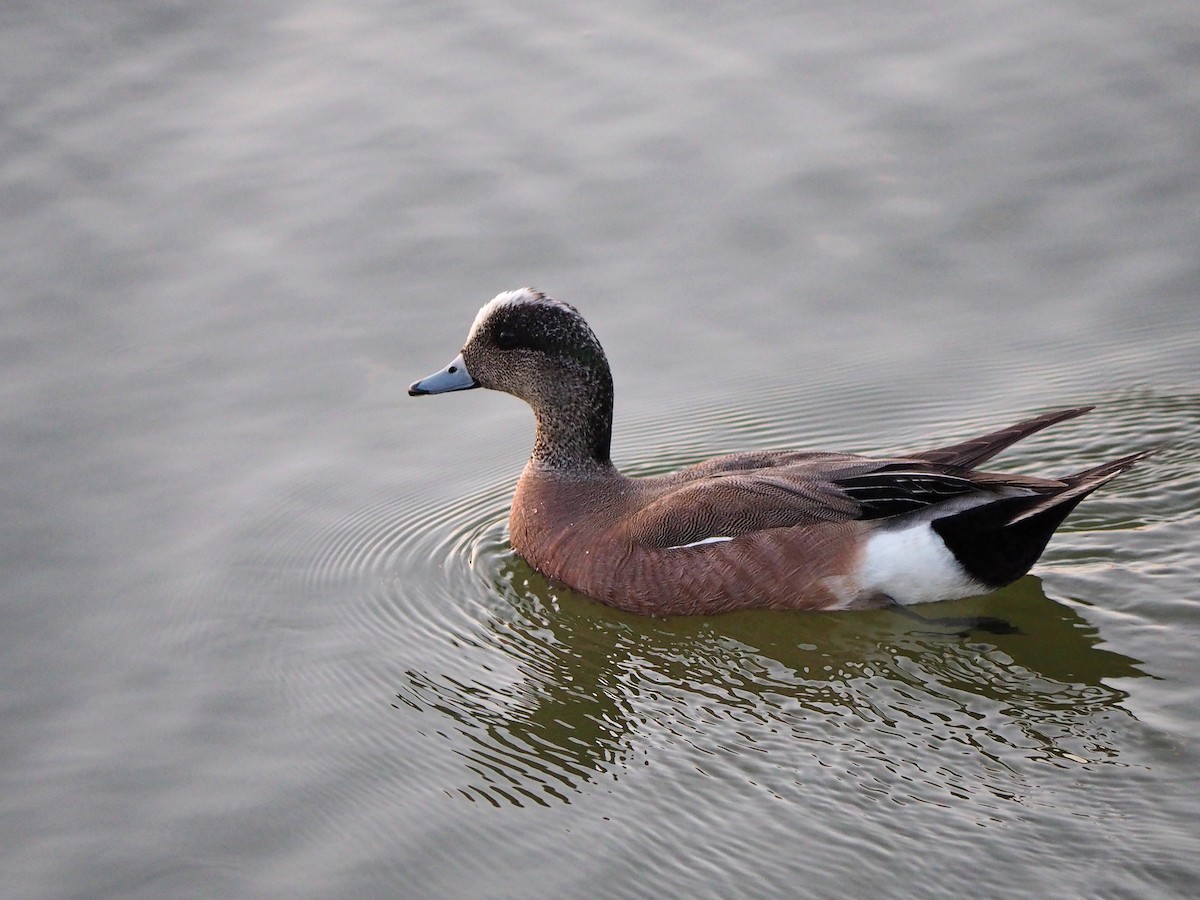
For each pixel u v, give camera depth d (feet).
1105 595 38.27
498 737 35.35
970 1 65.00
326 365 49.96
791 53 62.69
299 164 57.93
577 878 30.27
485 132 59.26
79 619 39.83
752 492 39.29
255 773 34.30
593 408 42.04
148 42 64.64
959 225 54.60
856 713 34.60
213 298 52.26
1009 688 35.09
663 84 61.41
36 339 50.42
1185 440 45.24
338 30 65.57
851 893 28.76
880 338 51.11
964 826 30.01
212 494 44.96
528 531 42.37
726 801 31.78
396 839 31.99
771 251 54.13
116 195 56.54
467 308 52.01
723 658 37.76
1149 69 59.98
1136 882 28.02
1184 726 32.71
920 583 38.50
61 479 45.03
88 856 31.73
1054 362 49.57
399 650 39.09
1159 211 54.29
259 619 40.27
